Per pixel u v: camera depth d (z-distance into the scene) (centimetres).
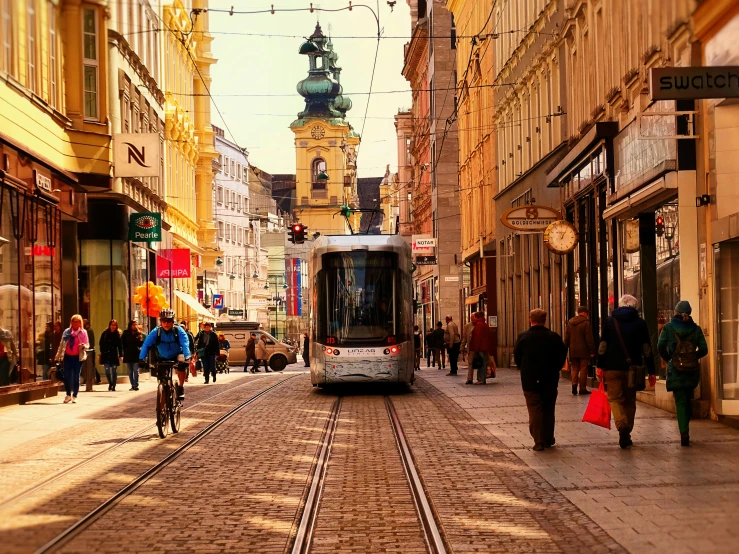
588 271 2856
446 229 6669
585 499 1070
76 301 3319
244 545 878
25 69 2477
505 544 877
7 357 2364
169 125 4838
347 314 2645
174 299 4919
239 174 10225
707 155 1752
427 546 880
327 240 2720
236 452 1497
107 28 3095
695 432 1599
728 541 852
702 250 1781
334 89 13625
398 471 1305
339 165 13475
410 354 2680
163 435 1672
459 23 5997
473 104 5425
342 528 957
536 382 1461
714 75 1388
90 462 1393
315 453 1481
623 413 1451
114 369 2997
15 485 1198
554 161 3297
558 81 3250
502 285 4444
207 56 6297
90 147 3080
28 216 2525
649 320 2158
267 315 11394
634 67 2211
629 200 2105
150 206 4134
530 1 3662
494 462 1365
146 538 905
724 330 1711
